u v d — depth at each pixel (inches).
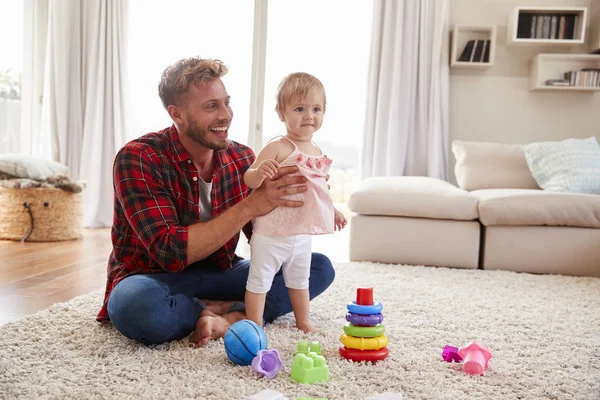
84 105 211.2
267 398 52.3
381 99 198.2
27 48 210.5
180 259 72.5
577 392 61.9
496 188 169.2
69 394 57.4
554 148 163.8
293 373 63.0
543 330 87.4
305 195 76.4
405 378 63.9
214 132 75.6
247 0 210.8
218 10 212.8
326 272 90.1
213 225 72.7
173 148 78.2
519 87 203.8
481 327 88.2
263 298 78.0
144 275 76.6
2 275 121.7
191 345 73.7
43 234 172.2
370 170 201.9
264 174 70.6
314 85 77.7
